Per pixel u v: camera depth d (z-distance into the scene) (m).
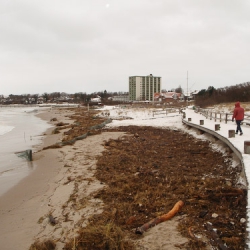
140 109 48.00
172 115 32.34
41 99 163.00
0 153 14.06
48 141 17.86
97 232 4.77
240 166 8.46
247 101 46.91
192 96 89.94
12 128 27.89
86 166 10.45
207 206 5.78
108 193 7.16
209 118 23.00
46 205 6.74
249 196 5.51
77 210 6.21
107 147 14.43
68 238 4.94
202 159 10.94
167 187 7.33
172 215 5.42
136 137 18.02
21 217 6.14
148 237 4.66
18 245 4.92
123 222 5.36
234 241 4.25
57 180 8.84
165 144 14.95
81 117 42.19
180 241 4.46
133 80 144.50
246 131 13.99
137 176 8.73
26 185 8.53
